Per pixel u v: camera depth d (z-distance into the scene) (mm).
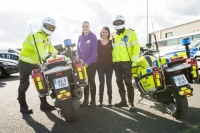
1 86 6777
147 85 2965
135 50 3537
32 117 3182
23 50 3375
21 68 3338
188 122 2779
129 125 2744
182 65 2725
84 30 3783
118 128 2645
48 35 3277
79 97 2949
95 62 3734
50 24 3150
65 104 2707
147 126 2688
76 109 2990
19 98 3408
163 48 12961
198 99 3953
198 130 2492
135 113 3277
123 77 3713
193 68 2713
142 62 3426
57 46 4113
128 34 3609
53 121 2980
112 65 3865
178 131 2484
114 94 4801
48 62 2645
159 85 2803
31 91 5504
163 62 2871
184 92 2562
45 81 2662
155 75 2801
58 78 2598
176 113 2893
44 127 2746
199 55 6059
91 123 2857
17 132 2584
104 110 3506
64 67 2582
